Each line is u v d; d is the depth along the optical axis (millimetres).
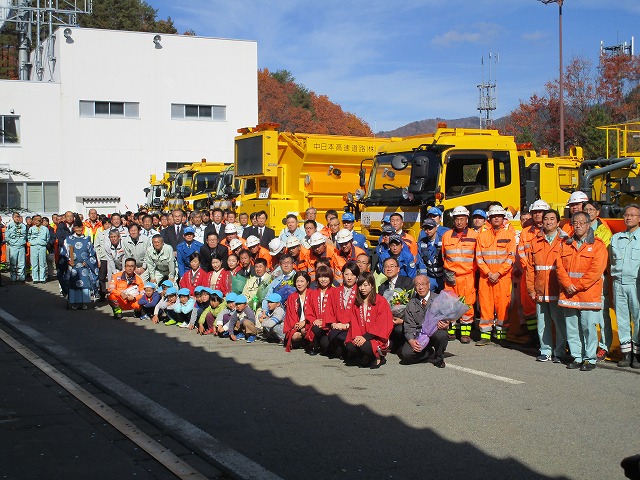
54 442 6668
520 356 10461
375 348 9484
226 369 9609
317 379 9008
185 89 38812
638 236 9500
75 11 39938
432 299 9750
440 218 12641
